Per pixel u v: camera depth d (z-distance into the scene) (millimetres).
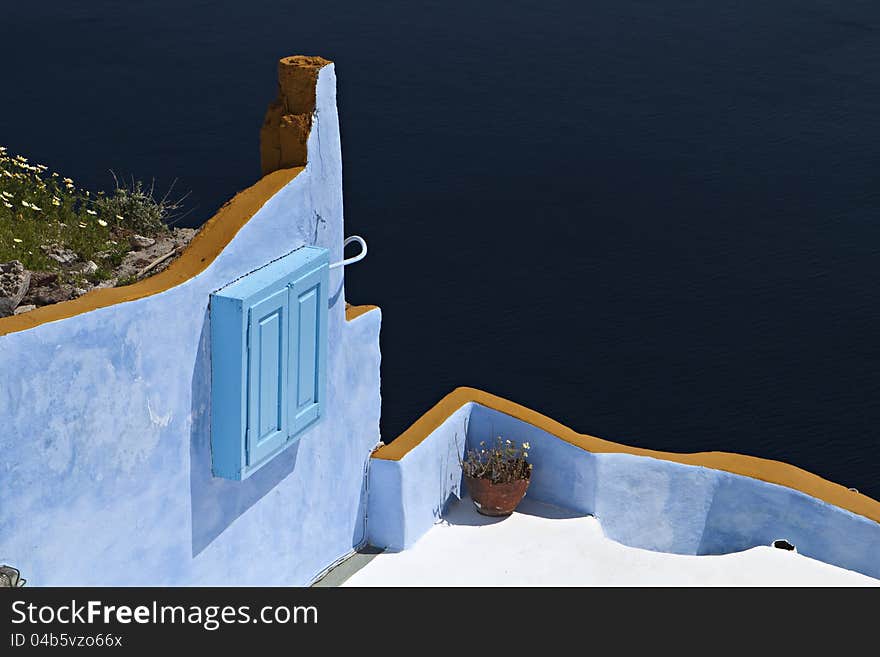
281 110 9281
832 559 11164
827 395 27531
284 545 9867
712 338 29875
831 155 41156
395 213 35531
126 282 10367
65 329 7484
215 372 8656
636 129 42594
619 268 33375
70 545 7809
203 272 8398
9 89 40469
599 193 37844
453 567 10758
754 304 31766
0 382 7156
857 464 24922
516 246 34188
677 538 11531
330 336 9961
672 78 47156
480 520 11438
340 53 47281
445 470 11445
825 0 56594
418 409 25422
